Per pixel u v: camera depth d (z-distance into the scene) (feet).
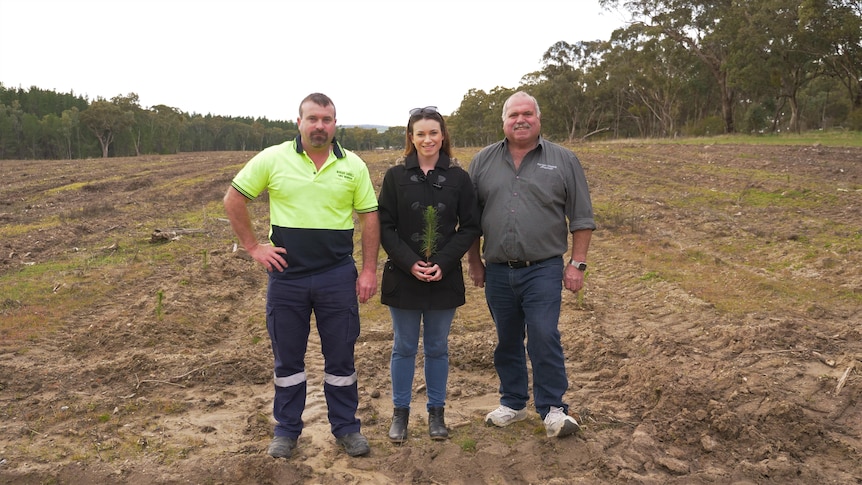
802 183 47.21
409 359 12.32
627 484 10.85
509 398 13.20
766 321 19.66
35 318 20.89
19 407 13.84
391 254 11.59
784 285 23.84
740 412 13.33
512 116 11.87
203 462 11.06
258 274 28.60
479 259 13.43
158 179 75.31
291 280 11.37
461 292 12.06
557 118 211.00
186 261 30.53
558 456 11.80
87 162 109.50
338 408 11.98
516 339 12.94
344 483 10.78
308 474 11.02
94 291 24.47
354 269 11.91
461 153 101.30
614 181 56.44
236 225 11.30
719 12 136.56
